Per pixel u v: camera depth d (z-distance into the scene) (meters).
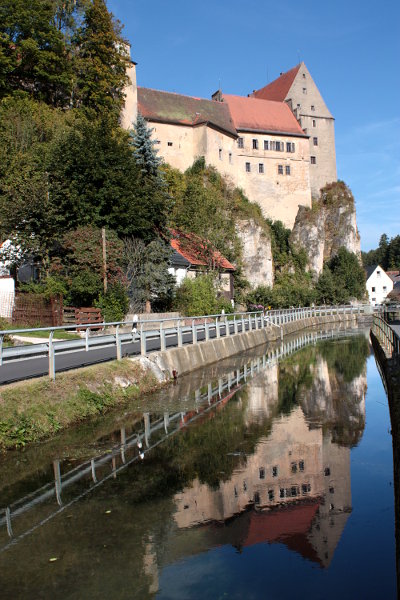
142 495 9.54
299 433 14.29
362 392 20.61
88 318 30.41
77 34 57.81
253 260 76.50
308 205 94.81
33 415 12.62
